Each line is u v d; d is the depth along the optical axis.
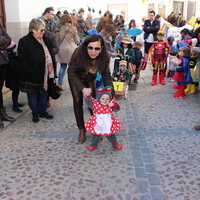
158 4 18.39
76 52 3.25
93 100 3.30
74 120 4.57
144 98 5.76
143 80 7.42
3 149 3.58
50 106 5.35
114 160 3.24
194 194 2.58
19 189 2.72
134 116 4.68
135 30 7.74
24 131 4.17
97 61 3.24
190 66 5.46
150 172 2.96
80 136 3.73
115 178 2.87
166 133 3.95
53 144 3.70
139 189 2.68
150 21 9.09
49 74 4.40
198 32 5.18
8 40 4.02
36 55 4.07
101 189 2.69
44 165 3.16
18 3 6.41
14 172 3.03
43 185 2.78
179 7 19.84
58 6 16.53
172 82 7.08
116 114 4.80
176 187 2.69
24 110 4.99
